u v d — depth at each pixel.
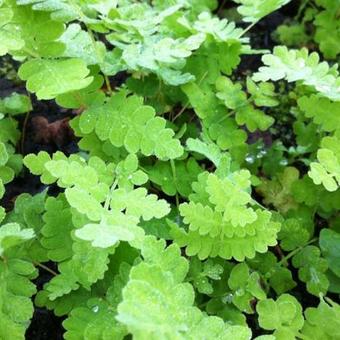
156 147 0.29
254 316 0.32
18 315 0.26
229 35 0.35
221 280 0.30
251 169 0.37
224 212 0.28
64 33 0.31
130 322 0.19
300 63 0.33
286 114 0.43
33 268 0.27
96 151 0.32
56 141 0.39
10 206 0.35
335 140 0.32
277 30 0.47
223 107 0.36
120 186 0.29
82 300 0.28
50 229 0.28
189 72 0.36
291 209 0.35
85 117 0.30
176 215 0.31
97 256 0.26
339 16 0.44
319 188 0.34
